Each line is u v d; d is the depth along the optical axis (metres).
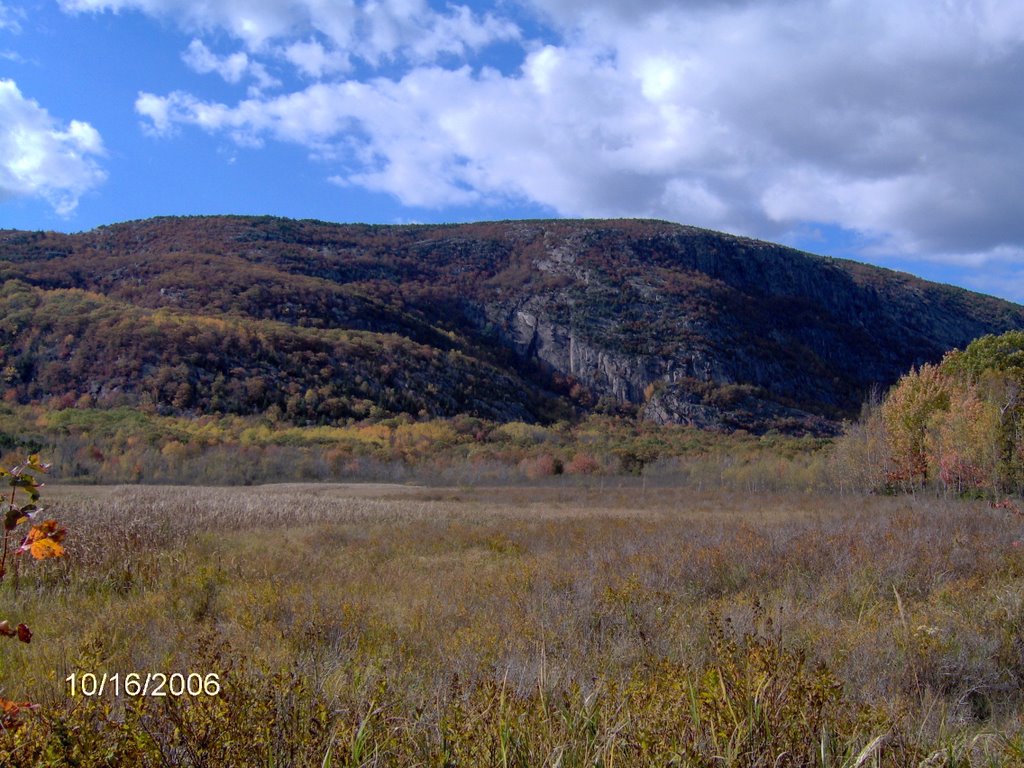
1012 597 7.55
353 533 18.55
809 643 6.25
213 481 50.00
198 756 3.30
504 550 15.28
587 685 4.92
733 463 54.69
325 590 9.76
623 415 106.94
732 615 7.18
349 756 3.41
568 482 52.91
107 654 6.04
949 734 4.42
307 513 23.25
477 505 33.00
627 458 60.59
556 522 21.25
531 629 6.75
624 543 13.73
